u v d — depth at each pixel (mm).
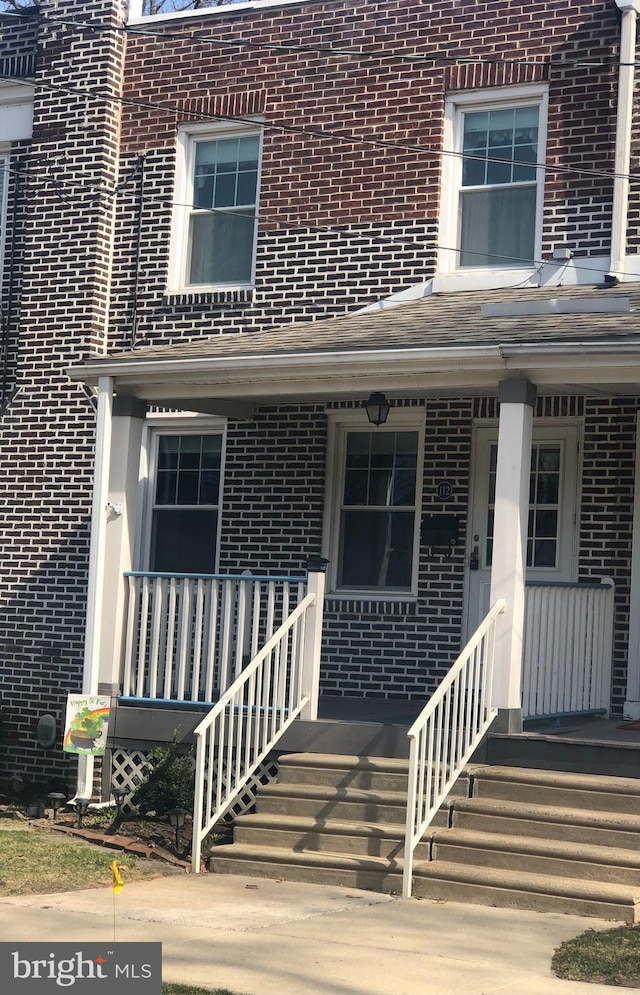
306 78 14078
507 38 13227
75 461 14508
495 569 10367
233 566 13898
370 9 13844
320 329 12297
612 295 11891
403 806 9938
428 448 13125
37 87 15180
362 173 13703
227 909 8539
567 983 6969
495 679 10297
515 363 10297
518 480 10383
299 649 11086
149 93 14836
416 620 13070
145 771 11734
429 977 7000
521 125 13250
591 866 8898
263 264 14062
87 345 14555
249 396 11898
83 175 14805
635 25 12594
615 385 10805
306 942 7688
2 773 14406
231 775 10641
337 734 10734
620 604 12023
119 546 12023
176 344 14352
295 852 9812
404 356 10586
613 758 9805
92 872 9531
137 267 14586
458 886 9000
